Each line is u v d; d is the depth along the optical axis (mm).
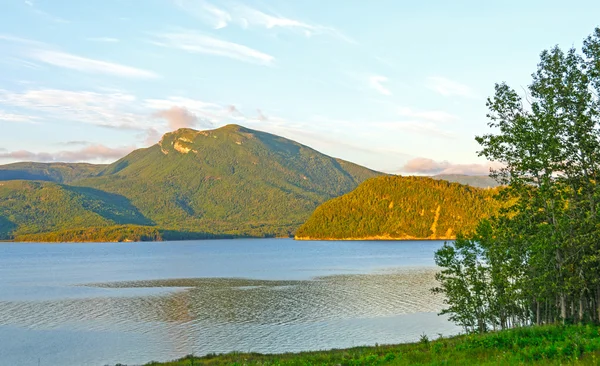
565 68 33781
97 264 196250
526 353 20844
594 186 32812
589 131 33375
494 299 45281
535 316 45469
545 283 33906
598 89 33375
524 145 33344
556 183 33531
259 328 66250
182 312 78625
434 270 147375
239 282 121000
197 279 129625
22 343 59469
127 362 51531
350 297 92938
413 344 38812
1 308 83938
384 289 104188
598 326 29109
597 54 33094
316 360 31828
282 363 32031
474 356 23453
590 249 32688
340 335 61938
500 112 36156
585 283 33031
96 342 59688
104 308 83125
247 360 39938
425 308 80625
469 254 46062
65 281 128625
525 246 36281
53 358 53438
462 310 46719
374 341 58531
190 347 57000
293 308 81438
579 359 19172
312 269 156500
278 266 171625
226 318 73438
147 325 68812
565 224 32000
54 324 70125
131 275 143750
